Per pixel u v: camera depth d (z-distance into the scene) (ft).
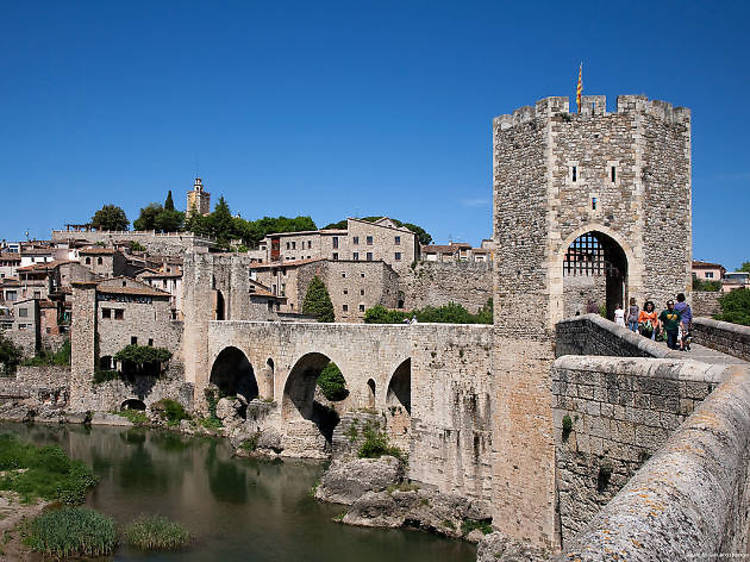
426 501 163.63
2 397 309.22
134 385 300.40
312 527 165.58
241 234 642.22
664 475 27.53
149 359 297.53
